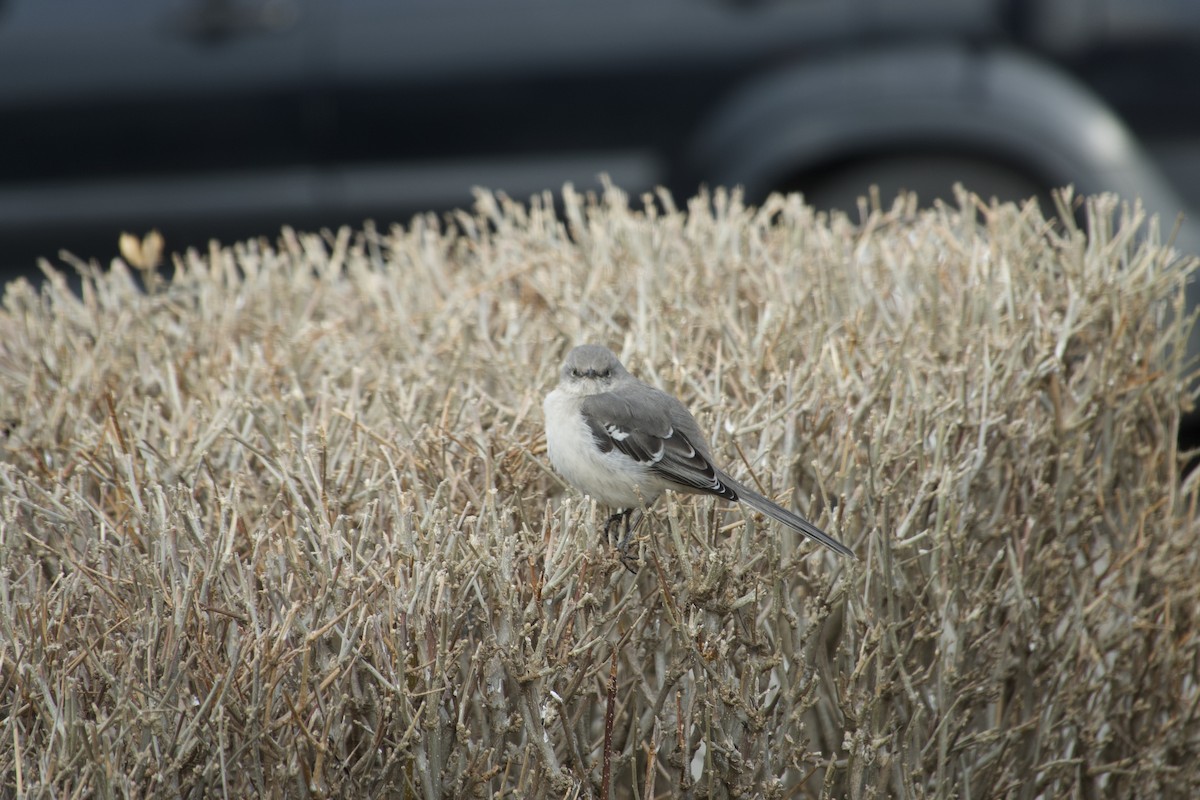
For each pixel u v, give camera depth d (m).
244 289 9.89
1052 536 8.09
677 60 14.52
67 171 15.15
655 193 14.68
